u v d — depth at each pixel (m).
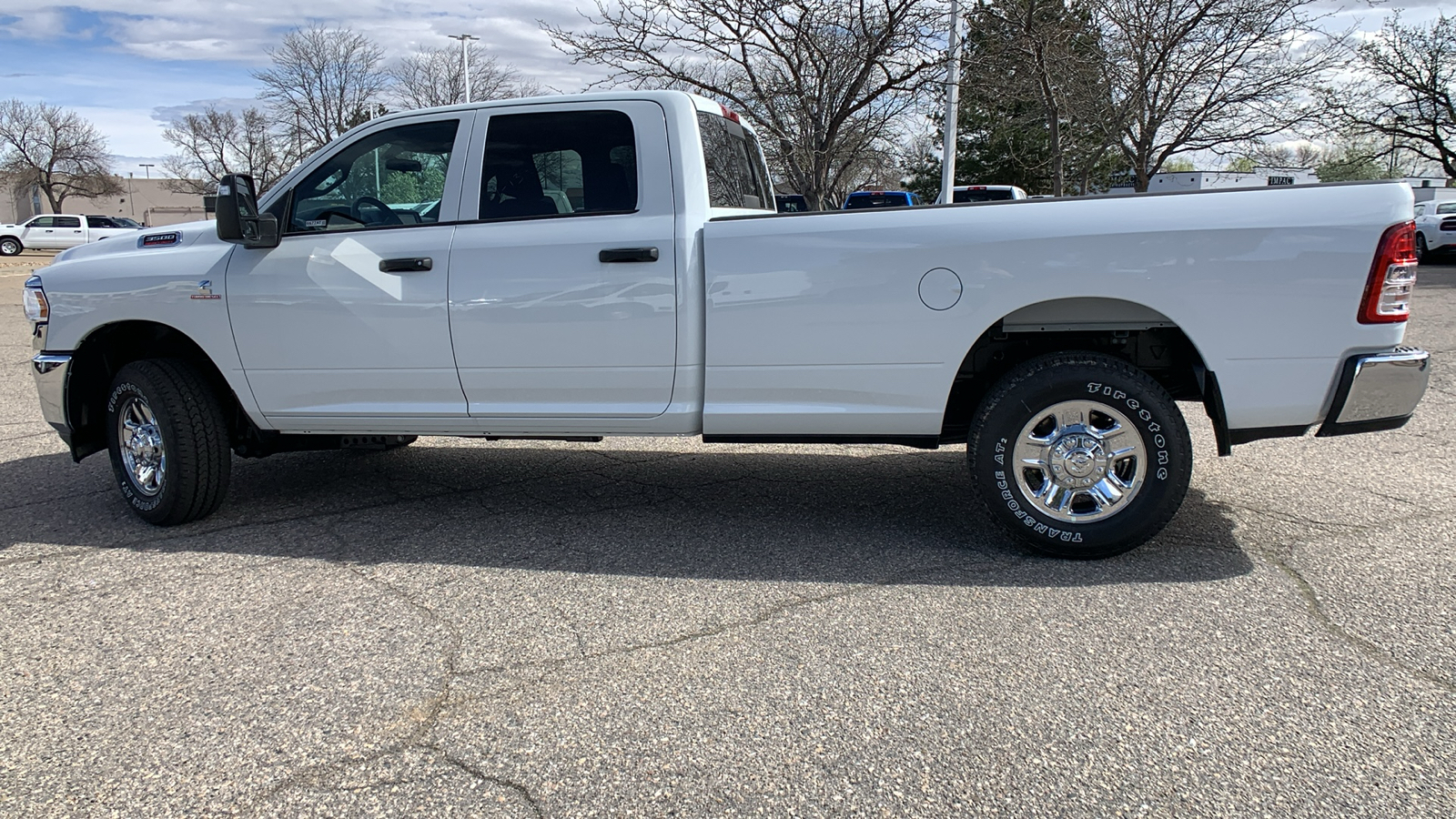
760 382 4.15
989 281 3.87
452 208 4.41
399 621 3.58
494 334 4.32
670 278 4.15
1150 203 3.77
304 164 4.62
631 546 4.38
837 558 4.17
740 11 11.41
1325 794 2.43
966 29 12.03
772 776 2.55
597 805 2.44
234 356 4.65
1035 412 3.94
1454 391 7.71
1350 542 4.22
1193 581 3.80
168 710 2.95
